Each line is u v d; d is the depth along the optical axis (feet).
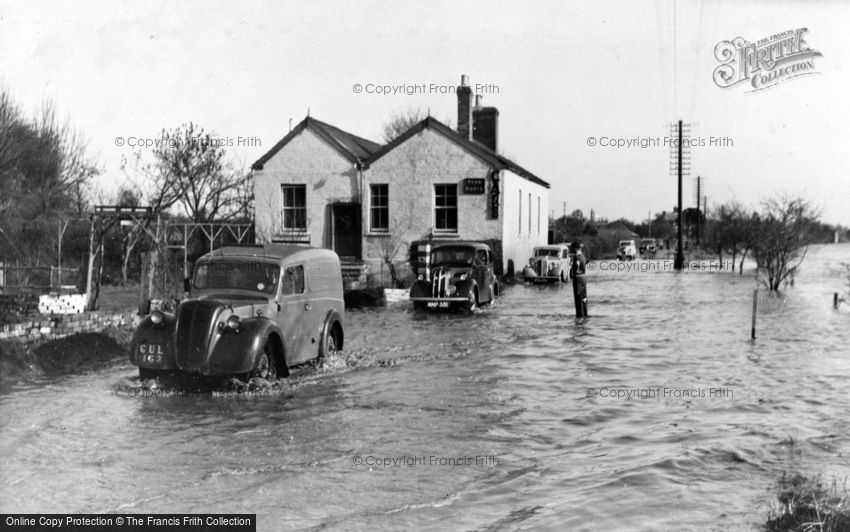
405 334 53.67
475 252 73.26
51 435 25.58
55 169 84.07
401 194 103.91
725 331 55.42
